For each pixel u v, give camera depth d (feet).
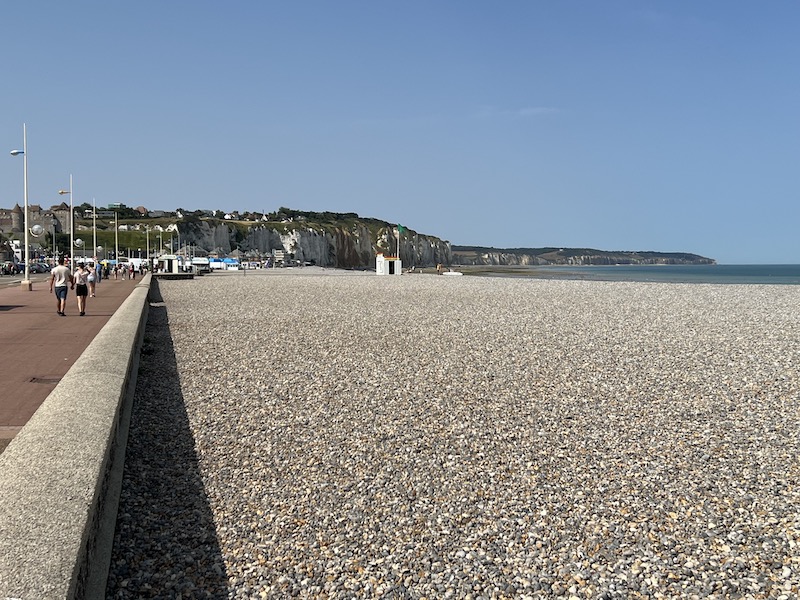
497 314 81.82
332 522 18.88
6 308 81.46
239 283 181.16
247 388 36.24
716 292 128.77
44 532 11.53
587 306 95.04
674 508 20.03
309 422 29.25
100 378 25.05
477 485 21.85
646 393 35.70
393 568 16.30
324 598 14.93
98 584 13.79
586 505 20.24
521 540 17.92
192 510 19.52
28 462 14.93
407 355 48.03
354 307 92.07
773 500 20.70
